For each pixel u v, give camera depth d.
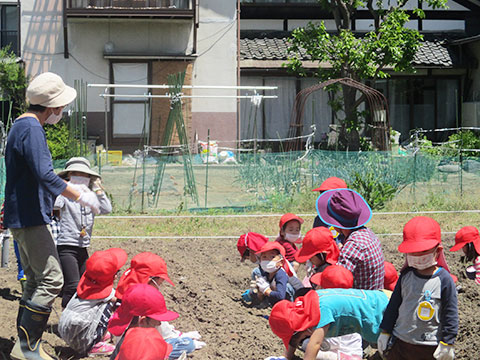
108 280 5.38
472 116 24.52
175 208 13.38
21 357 4.92
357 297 4.70
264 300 7.18
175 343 5.35
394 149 21.52
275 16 25.47
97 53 22.30
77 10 21.45
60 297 7.10
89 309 5.32
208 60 22.77
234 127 22.72
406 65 20.69
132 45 22.36
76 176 5.98
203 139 22.61
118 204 13.37
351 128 20.97
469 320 6.35
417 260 4.42
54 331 6.04
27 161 4.78
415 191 14.23
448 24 26.42
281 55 23.83
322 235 5.56
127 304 4.29
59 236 6.05
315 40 21.09
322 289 4.90
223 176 15.28
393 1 25.95
